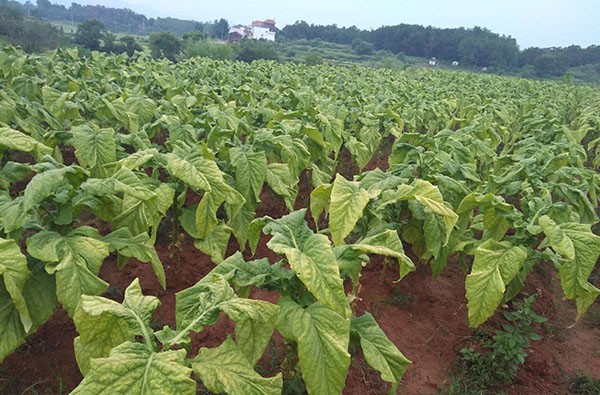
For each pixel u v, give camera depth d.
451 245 3.89
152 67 11.57
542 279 5.49
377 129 7.88
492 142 8.35
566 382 3.83
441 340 4.05
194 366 1.99
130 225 3.31
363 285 4.61
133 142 4.20
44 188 2.61
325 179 5.32
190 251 4.84
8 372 3.16
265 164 4.09
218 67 13.78
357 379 3.48
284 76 12.17
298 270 2.12
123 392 1.63
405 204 4.02
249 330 2.49
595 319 4.86
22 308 2.41
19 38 22.66
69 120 6.00
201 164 3.47
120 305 2.05
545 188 4.33
